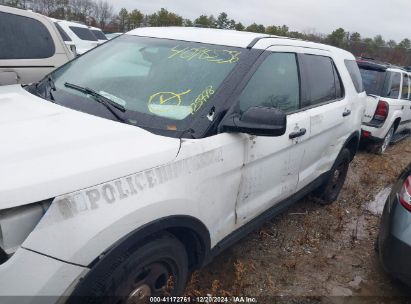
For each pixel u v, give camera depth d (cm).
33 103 265
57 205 174
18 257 166
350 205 529
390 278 367
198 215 247
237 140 270
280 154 328
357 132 502
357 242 429
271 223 441
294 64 355
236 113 271
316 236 427
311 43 409
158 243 222
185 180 230
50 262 173
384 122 765
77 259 180
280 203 371
